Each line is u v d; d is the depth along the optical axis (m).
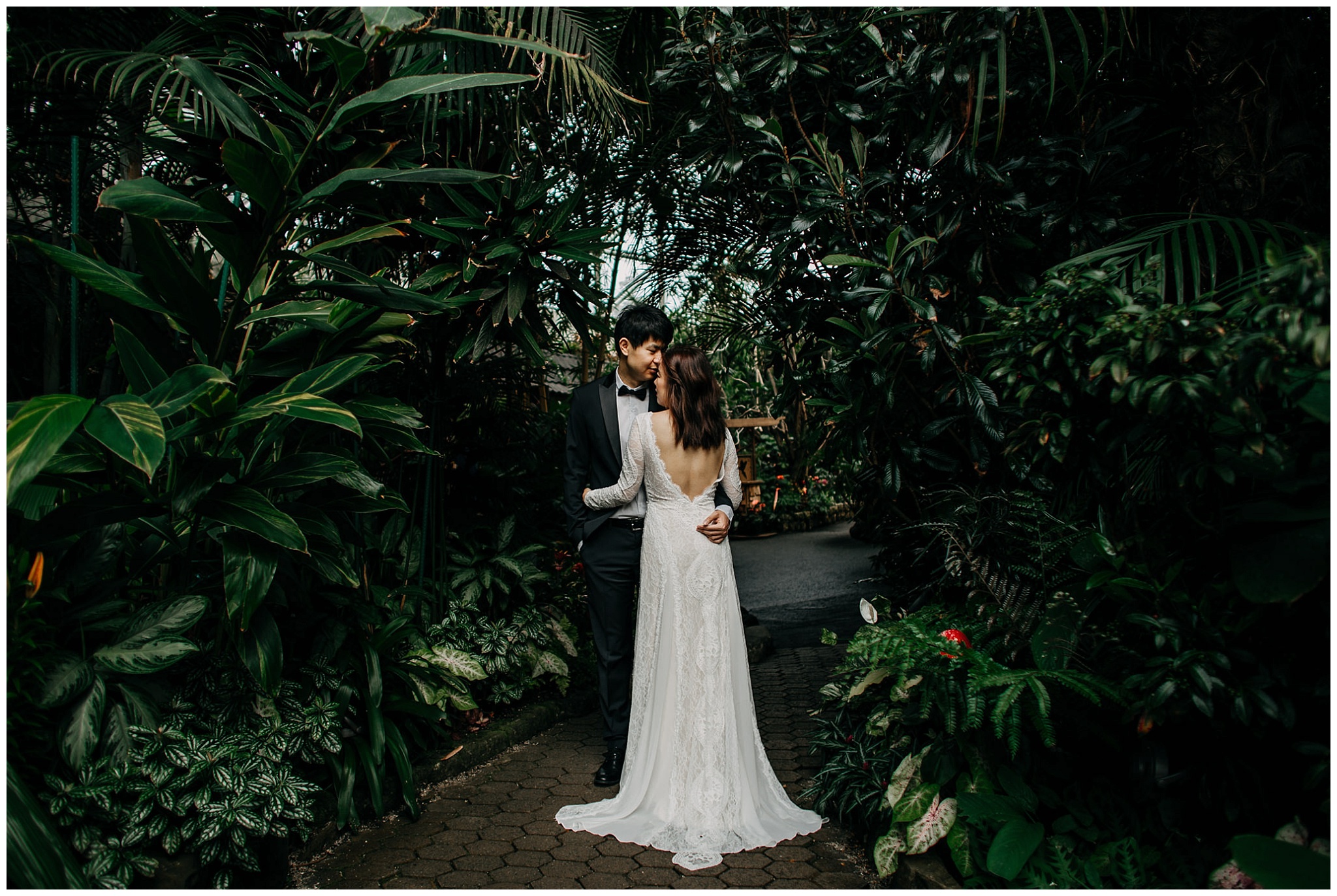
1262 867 1.42
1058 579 2.09
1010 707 1.81
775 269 2.83
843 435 2.77
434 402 3.23
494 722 3.26
